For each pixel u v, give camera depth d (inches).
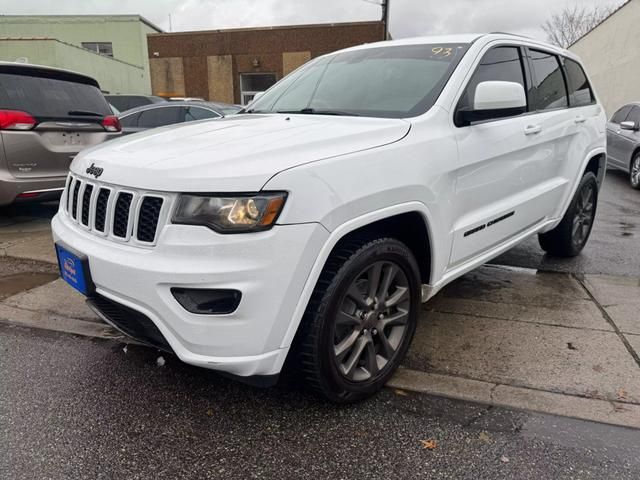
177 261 78.4
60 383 106.5
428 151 101.0
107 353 119.6
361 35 821.2
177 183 78.8
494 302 147.9
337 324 90.2
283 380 107.0
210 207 77.0
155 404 99.3
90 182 94.8
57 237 102.4
